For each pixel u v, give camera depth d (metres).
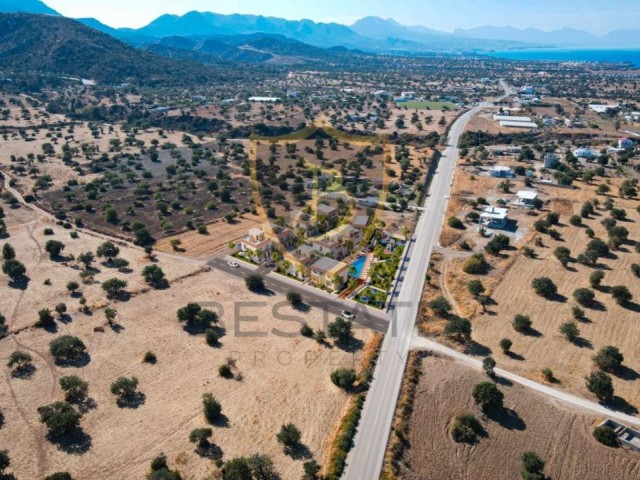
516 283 100.44
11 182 166.00
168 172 182.75
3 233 126.06
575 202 146.62
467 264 105.81
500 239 116.06
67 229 131.38
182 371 75.00
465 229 130.38
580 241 120.12
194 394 70.06
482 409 66.19
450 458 58.34
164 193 161.62
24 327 84.56
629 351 78.06
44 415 62.06
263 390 71.12
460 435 61.34
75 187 166.38
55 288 98.69
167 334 84.50
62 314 89.06
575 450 59.62
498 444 60.47
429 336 83.88
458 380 72.31
